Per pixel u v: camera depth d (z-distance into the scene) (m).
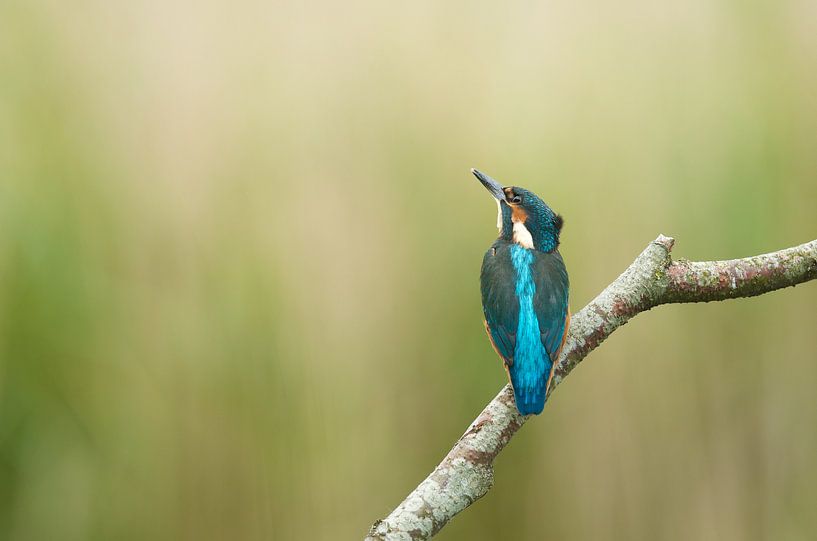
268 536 9.41
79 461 9.13
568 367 6.80
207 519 9.39
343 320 9.80
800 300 10.17
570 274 9.97
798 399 9.99
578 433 9.98
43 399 9.09
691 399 10.00
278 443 9.49
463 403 9.66
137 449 9.31
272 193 10.03
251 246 9.80
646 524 9.77
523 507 9.84
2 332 8.99
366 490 9.55
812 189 10.12
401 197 10.09
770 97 10.34
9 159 9.41
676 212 10.10
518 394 6.07
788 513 9.78
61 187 9.48
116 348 9.40
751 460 9.92
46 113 9.66
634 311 6.75
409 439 9.67
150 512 9.28
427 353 9.80
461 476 5.66
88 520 9.09
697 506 9.82
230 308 9.63
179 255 9.77
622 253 10.02
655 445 9.91
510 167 10.11
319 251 9.91
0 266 9.09
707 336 10.12
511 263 7.61
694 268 6.66
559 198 10.05
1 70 9.62
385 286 9.91
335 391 9.62
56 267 9.29
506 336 7.11
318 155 10.19
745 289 6.58
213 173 9.99
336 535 9.46
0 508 8.91
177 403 9.48
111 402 9.33
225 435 9.49
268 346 9.56
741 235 9.98
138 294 9.63
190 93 10.16
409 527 5.43
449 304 9.84
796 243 10.01
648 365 10.06
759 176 10.09
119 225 9.67
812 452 9.88
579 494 9.84
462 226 10.02
